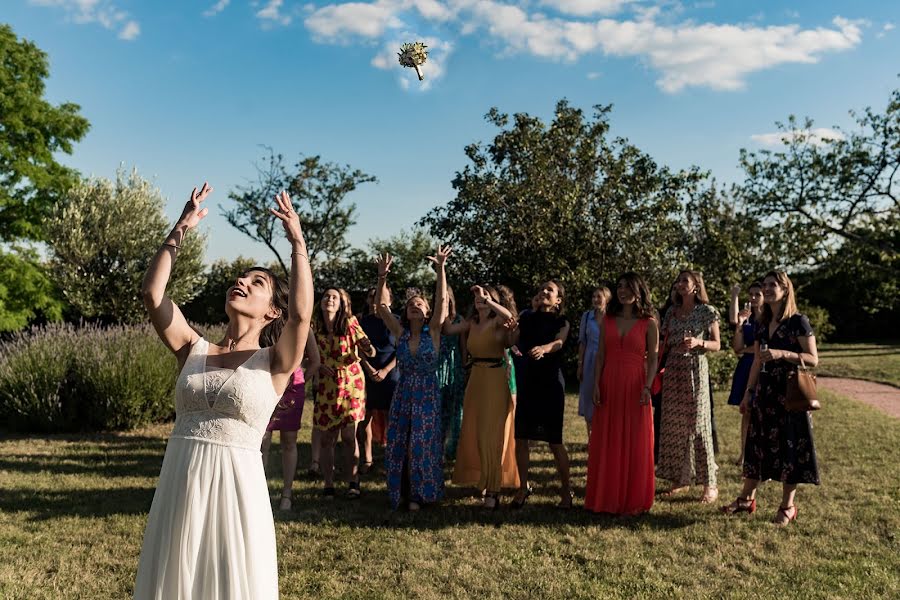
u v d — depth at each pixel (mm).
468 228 15930
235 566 2354
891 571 4102
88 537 4684
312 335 5594
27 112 23297
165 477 2432
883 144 20094
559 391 5531
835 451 7574
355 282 26719
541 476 6703
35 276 21844
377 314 6410
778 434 5078
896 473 6500
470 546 4570
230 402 2420
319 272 27547
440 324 5582
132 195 19062
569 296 14297
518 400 5566
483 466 5508
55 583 3875
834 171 19953
